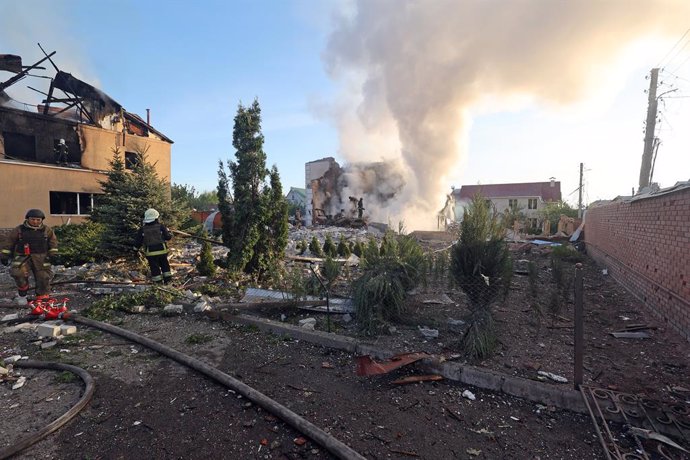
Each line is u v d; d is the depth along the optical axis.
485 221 4.53
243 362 4.21
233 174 8.43
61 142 16.08
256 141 8.40
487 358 4.17
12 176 13.98
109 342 4.84
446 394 3.48
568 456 2.61
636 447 2.68
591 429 2.93
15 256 6.78
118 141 18.12
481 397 3.43
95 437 2.79
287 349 4.60
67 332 5.11
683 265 4.85
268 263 8.54
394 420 3.04
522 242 16.30
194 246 14.14
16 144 15.23
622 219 8.34
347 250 13.27
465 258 4.42
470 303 4.60
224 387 3.57
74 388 3.56
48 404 3.27
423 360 3.94
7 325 5.53
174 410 3.17
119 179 12.92
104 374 3.87
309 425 2.82
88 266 9.90
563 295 6.14
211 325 5.53
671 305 5.21
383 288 5.26
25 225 6.76
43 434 2.76
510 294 7.38
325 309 6.00
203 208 39.03
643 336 4.92
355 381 3.74
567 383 3.57
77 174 16.08
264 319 5.50
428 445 2.73
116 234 10.05
